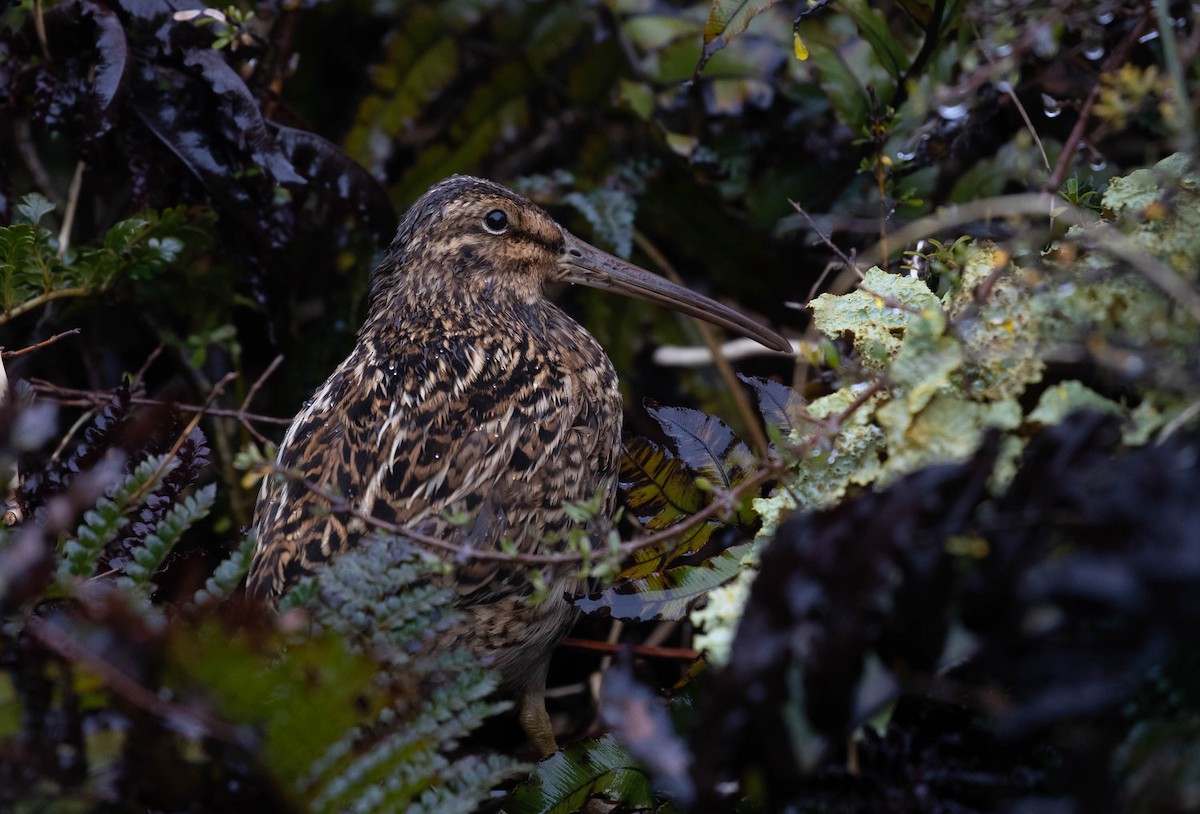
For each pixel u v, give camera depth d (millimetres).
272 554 6816
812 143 9148
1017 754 4926
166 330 9148
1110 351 5074
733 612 5312
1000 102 7984
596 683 8109
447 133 9750
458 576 6676
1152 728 4441
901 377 5484
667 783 5227
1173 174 5719
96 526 5430
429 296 8664
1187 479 4387
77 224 9266
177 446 5957
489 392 7496
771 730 4652
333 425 7348
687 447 6285
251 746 4855
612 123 9727
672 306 8914
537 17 9672
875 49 8141
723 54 9266
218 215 8555
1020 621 4543
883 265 7129
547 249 8914
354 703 5020
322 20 9969
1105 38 7852
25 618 5000
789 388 6152
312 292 9734
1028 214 6645
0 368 6973
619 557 5520
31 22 8297
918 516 4652
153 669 4816
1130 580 4242
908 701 5301
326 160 8477
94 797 4891
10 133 9430
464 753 7305
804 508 5473
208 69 8086
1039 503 4602
